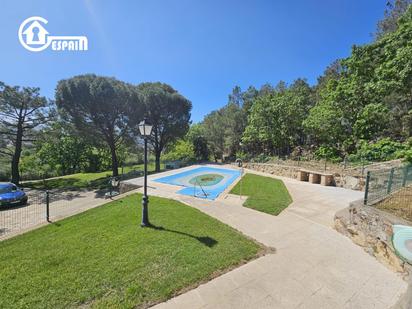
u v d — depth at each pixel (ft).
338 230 20.58
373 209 16.94
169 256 15.06
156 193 36.27
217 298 11.21
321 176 46.03
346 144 59.52
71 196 54.54
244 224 21.90
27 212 37.68
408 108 48.83
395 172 21.61
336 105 59.21
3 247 16.89
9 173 87.10
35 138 74.28
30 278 12.72
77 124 65.67
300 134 87.15
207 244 16.94
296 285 12.34
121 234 18.79
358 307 10.67
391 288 12.17
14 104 67.15
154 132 84.84
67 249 16.24
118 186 49.16
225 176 59.52
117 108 68.44
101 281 12.38
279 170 61.52
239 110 104.06
